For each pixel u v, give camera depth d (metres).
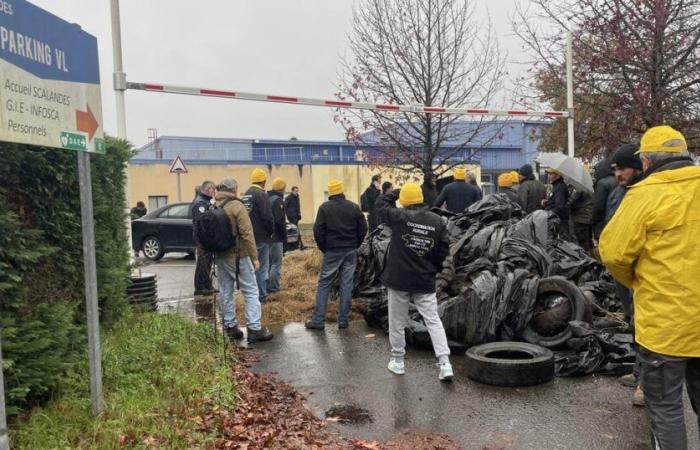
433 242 5.68
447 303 6.77
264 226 9.16
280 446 4.07
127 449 3.68
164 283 12.77
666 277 3.18
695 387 3.38
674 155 3.37
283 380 5.85
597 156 12.07
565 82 12.02
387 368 6.17
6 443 3.05
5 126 3.20
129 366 5.09
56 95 3.76
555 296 6.53
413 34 15.02
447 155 16.23
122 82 8.06
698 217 3.17
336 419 4.80
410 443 4.30
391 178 17.11
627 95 10.53
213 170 34.22
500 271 7.05
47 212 4.80
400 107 10.25
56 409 4.04
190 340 6.36
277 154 41.84
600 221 6.12
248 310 7.35
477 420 4.72
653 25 9.73
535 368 5.48
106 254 5.91
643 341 3.29
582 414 4.80
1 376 3.03
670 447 3.23
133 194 33.19
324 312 7.98
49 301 4.71
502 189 11.95
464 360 6.29
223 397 4.79
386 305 7.85
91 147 4.23
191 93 8.52
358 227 7.92
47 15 3.68
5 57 3.23
